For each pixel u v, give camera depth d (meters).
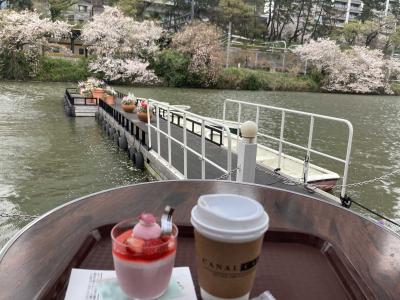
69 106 11.79
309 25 46.12
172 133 6.59
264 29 44.12
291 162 4.85
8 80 23.69
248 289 0.63
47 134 8.96
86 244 0.95
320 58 30.92
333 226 1.15
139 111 7.56
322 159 8.11
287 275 0.86
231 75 27.72
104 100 10.95
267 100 21.09
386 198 5.71
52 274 0.80
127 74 24.92
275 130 11.56
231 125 6.95
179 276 0.76
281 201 1.35
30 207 4.61
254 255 0.60
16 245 0.93
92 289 0.73
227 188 1.45
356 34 41.31
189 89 25.92
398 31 39.56
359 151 9.19
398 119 15.45
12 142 7.94
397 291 0.82
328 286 0.83
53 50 28.23
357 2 58.91
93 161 6.68
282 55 36.06
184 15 43.34
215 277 0.61
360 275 0.86
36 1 32.62
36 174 5.88
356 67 31.03
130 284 0.63
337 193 5.21
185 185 1.46
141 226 0.64
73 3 34.00
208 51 26.36
